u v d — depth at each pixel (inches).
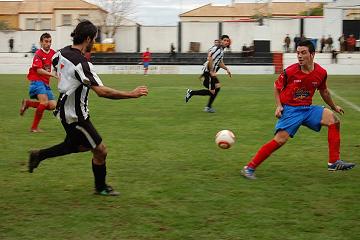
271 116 626.5
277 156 389.4
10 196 281.4
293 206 263.6
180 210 257.0
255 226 234.2
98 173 280.8
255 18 2297.0
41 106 500.1
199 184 306.8
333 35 2140.7
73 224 236.7
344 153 402.6
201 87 1104.2
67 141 278.2
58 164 358.3
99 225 235.6
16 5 3100.4
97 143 272.1
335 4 2122.3
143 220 242.2
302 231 228.2
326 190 294.4
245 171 323.0
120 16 2810.0
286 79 318.3
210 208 260.4
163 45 2290.8
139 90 261.1
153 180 316.5
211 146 429.7
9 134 494.6
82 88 266.2
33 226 234.2
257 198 277.9
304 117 322.7
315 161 372.8
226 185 304.8
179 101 810.8
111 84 1201.4
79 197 279.9
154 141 454.3
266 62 1866.4
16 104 773.3
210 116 629.0
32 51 1963.6
